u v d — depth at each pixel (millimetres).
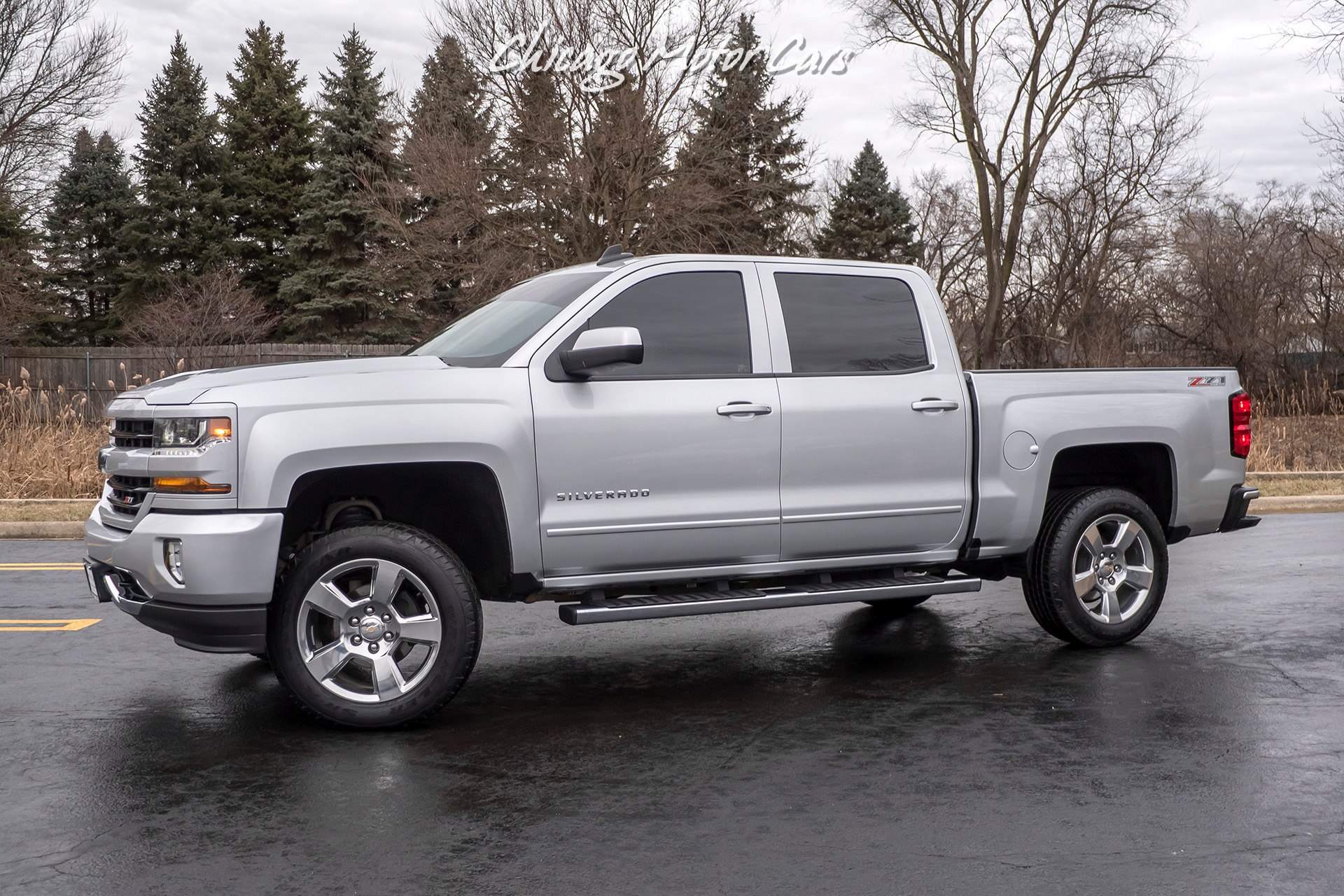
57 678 6168
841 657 6645
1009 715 5355
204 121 50500
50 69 32938
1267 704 5500
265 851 3734
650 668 6406
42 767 4641
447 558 5207
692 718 5363
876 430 6004
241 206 50719
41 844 3814
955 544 6328
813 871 3559
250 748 4914
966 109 33125
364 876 3535
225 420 4910
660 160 27688
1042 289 39719
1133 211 36625
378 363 5383
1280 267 36719
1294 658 6473
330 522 5555
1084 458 7074
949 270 51281
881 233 56469
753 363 5836
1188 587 8891
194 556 4840
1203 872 3535
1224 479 7020
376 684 5152
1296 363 36844
